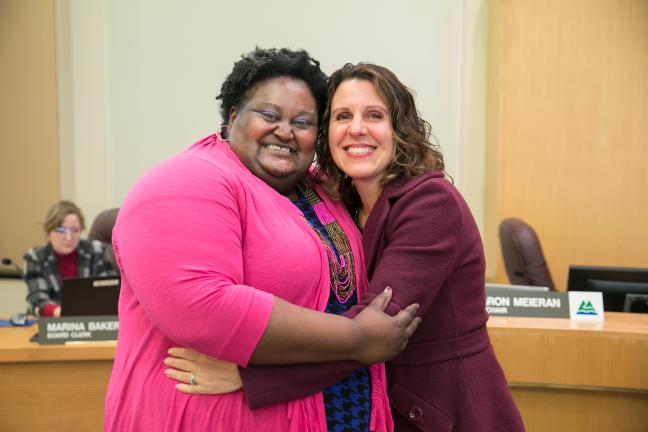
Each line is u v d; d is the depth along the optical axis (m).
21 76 4.43
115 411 1.35
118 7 4.44
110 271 3.54
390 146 1.50
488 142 4.34
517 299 2.17
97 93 4.45
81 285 2.49
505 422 1.49
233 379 1.29
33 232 4.48
